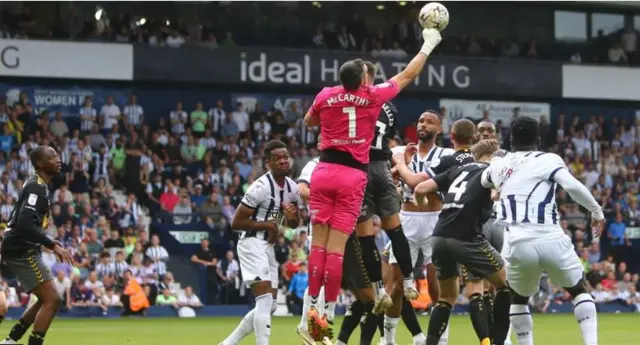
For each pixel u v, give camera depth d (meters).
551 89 48.56
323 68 45.50
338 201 13.49
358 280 15.27
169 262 37.47
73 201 38.59
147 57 43.56
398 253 15.18
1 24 43.41
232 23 47.91
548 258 14.05
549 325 29.20
